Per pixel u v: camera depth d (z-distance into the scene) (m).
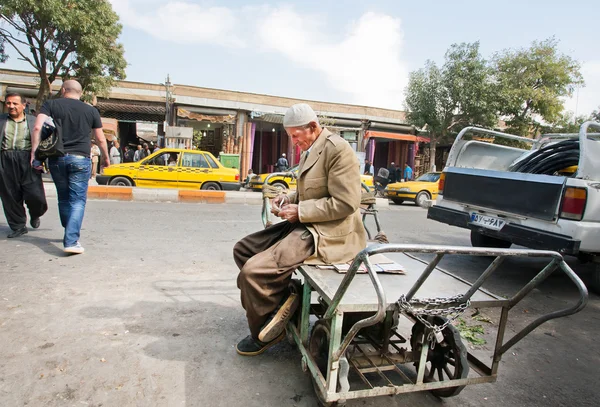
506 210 4.64
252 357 2.54
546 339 3.32
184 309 3.19
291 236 2.26
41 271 3.79
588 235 3.94
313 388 2.15
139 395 2.08
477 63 19.11
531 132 23.06
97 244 4.95
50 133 4.35
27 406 1.93
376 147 26.78
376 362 2.17
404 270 2.37
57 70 13.10
